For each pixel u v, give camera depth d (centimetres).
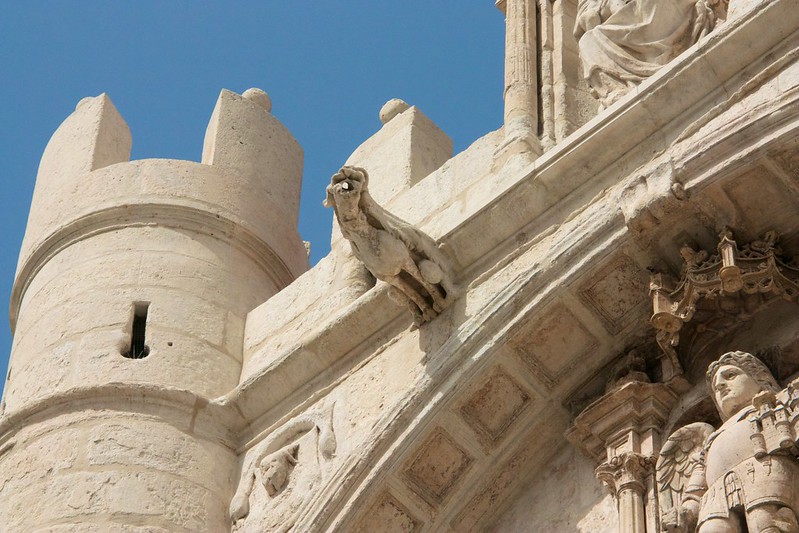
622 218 1471
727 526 1333
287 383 1658
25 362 1745
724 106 1453
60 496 1617
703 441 1425
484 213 1549
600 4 1648
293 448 1622
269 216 1866
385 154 1769
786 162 1408
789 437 1337
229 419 1689
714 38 1461
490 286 1540
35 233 1858
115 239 1802
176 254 1788
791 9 1436
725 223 1439
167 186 1828
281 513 1580
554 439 1552
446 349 1528
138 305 1748
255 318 1766
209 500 1636
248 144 1905
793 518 1316
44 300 1784
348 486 1533
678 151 1451
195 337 1731
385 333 1616
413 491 1538
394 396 1560
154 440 1653
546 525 1515
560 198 1530
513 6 1739
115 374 1689
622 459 1453
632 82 1570
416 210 1656
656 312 1443
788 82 1420
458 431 1532
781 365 1445
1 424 1692
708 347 1488
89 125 1923
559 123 1628
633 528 1415
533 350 1523
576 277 1486
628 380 1489
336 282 1692
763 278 1423
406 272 1538
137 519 1600
